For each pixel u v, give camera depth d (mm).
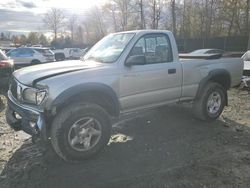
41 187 3836
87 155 4441
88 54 5633
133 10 47344
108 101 4816
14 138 5523
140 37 5168
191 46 37469
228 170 4273
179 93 5730
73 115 4262
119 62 4898
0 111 7484
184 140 5371
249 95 9828
